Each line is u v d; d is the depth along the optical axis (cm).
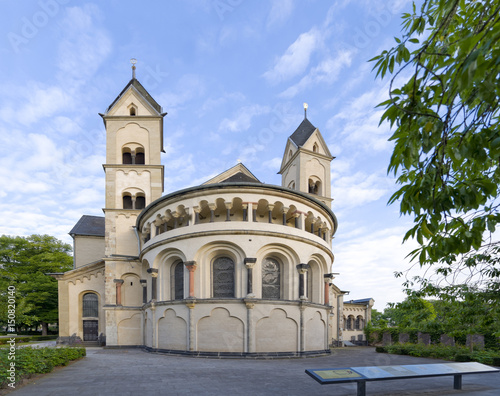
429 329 858
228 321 2458
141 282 3316
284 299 2658
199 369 1839
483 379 1566
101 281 3862
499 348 2478
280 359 2383
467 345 2745
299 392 1254
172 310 2675
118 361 2192
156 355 2594
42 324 5384
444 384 1427
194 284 2583
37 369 1587
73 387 1345
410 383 1448
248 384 1408
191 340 2480
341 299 4472
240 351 2419
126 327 3425
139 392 1256
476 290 722
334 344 4294
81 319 3778
